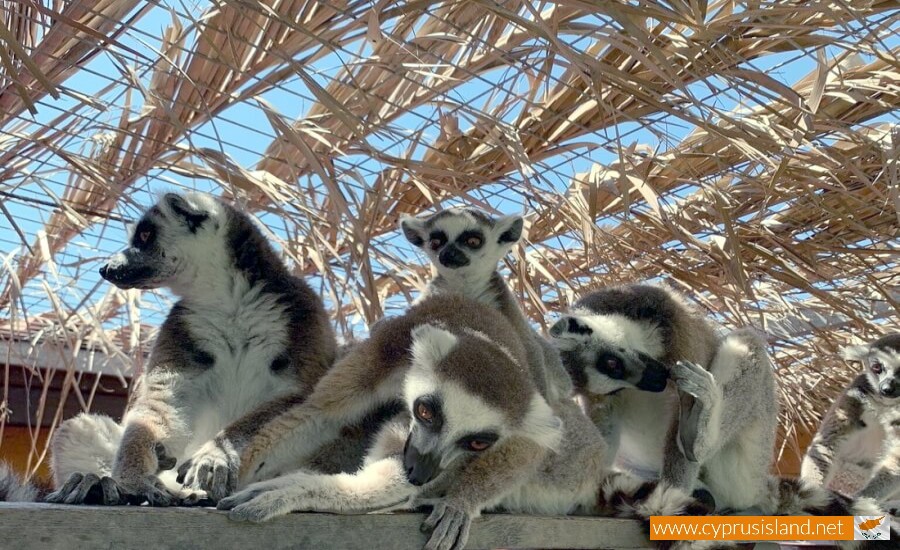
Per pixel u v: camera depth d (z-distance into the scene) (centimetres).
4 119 91
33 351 125
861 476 126
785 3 88
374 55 93
